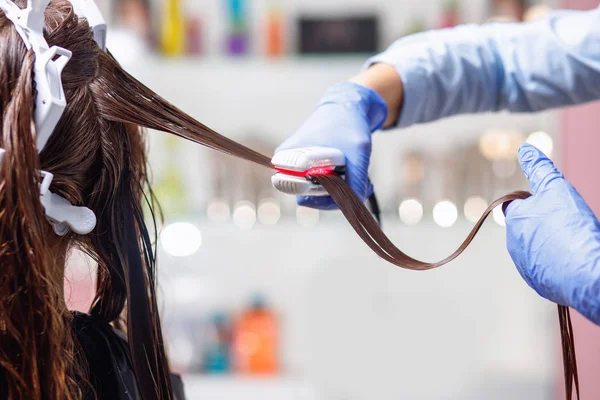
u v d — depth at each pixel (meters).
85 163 0.56
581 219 0.57
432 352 1.96
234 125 1.96
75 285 0.95
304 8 1.95
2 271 0.50
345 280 1.96
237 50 1.89
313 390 1.83
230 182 1.88
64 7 0.59
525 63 0.88
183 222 1.85
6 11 0.52
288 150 0.69
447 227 1.86
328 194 0.69
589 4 1.63
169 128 0.61
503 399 1.94
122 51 1.81
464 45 0.88
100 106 0.57
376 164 1.97
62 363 0.52
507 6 1.79
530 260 0.59
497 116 1.92
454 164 1.85
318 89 1.87
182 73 1.86
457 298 1.94
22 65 0.51
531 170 0.63
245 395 1.82
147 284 0.62
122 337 0.68
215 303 1.93
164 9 1.87
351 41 1.89
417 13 1.93
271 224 1.91
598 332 1.47
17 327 0.50
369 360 1.98
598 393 1.48
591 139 1.58
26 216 0.49
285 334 1.98
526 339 1.93
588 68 0.86
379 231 0.65
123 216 0.60
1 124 0.50
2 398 0.52
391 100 0.85
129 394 0.63
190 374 1.84
